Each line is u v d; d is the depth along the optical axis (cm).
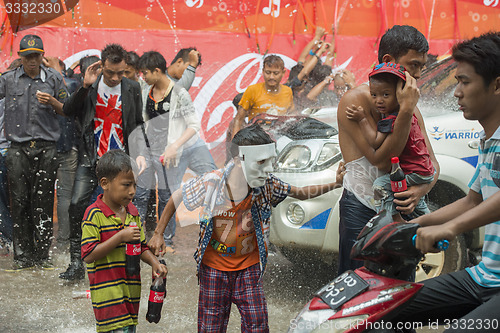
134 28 661
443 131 396
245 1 669
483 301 210
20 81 482
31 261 495
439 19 730
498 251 208
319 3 690
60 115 490
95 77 428
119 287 278
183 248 298
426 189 266
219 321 278
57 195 530
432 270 396
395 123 253
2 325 365
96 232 275
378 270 202
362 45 709
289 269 447
